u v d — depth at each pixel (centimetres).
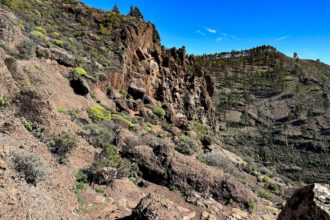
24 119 1161
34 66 1948
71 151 1188
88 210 920
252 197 1417
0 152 774
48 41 2641
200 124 4269
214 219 1162
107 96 2736
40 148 1034
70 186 977
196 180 1401
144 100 3378
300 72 17100
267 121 11444
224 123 10556
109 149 1429
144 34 4100
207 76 5403
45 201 751
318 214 379
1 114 1068
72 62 2542
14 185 698
